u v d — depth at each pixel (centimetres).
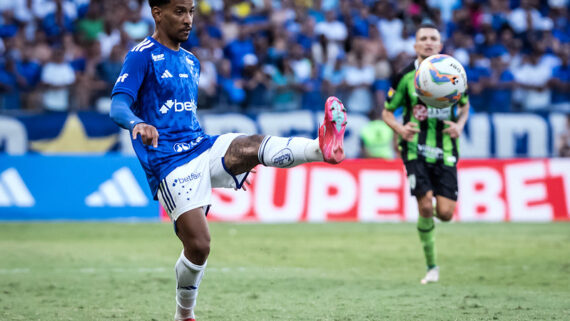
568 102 3309
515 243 2242
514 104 3259
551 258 1911
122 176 2830
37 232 2442
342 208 2877
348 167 2895
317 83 3334
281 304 1226
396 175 2916
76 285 1443
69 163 2798
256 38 3472
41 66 3145
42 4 3484
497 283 1485
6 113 2895
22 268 1694
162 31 930
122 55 3078
